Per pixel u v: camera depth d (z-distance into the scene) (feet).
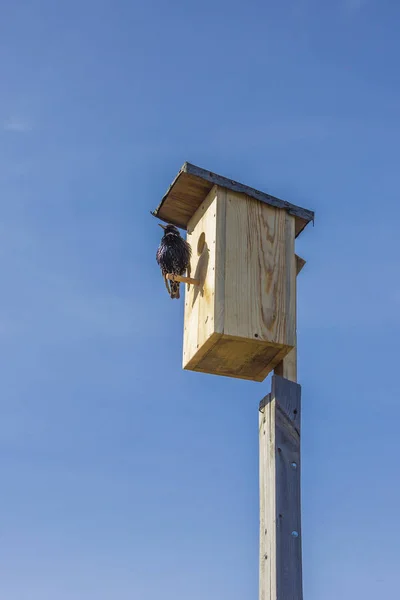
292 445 20.12
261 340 22.41
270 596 18.48
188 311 25.29
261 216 24.38
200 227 25.54
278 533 18.94
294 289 23.68
